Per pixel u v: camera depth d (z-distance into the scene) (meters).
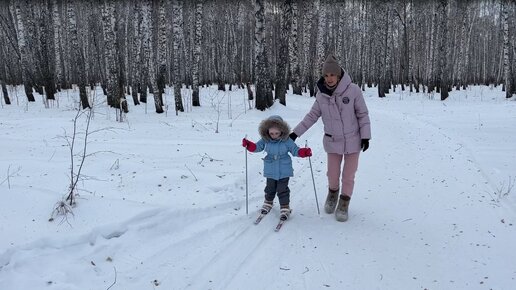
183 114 14.98
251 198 5.55
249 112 15.28
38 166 6.32
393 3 31.84
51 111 15.27
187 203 5.06
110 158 7.02
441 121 13.05
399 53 38.34
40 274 3.51
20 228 4.07
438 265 3.90
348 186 4.92
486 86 44.09
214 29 40.88
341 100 4.72
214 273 3.74
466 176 6.58
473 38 49.81
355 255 4.11
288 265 3.91
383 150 8.73
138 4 20.78
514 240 4.36
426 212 5.20
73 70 35.22
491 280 3.61
